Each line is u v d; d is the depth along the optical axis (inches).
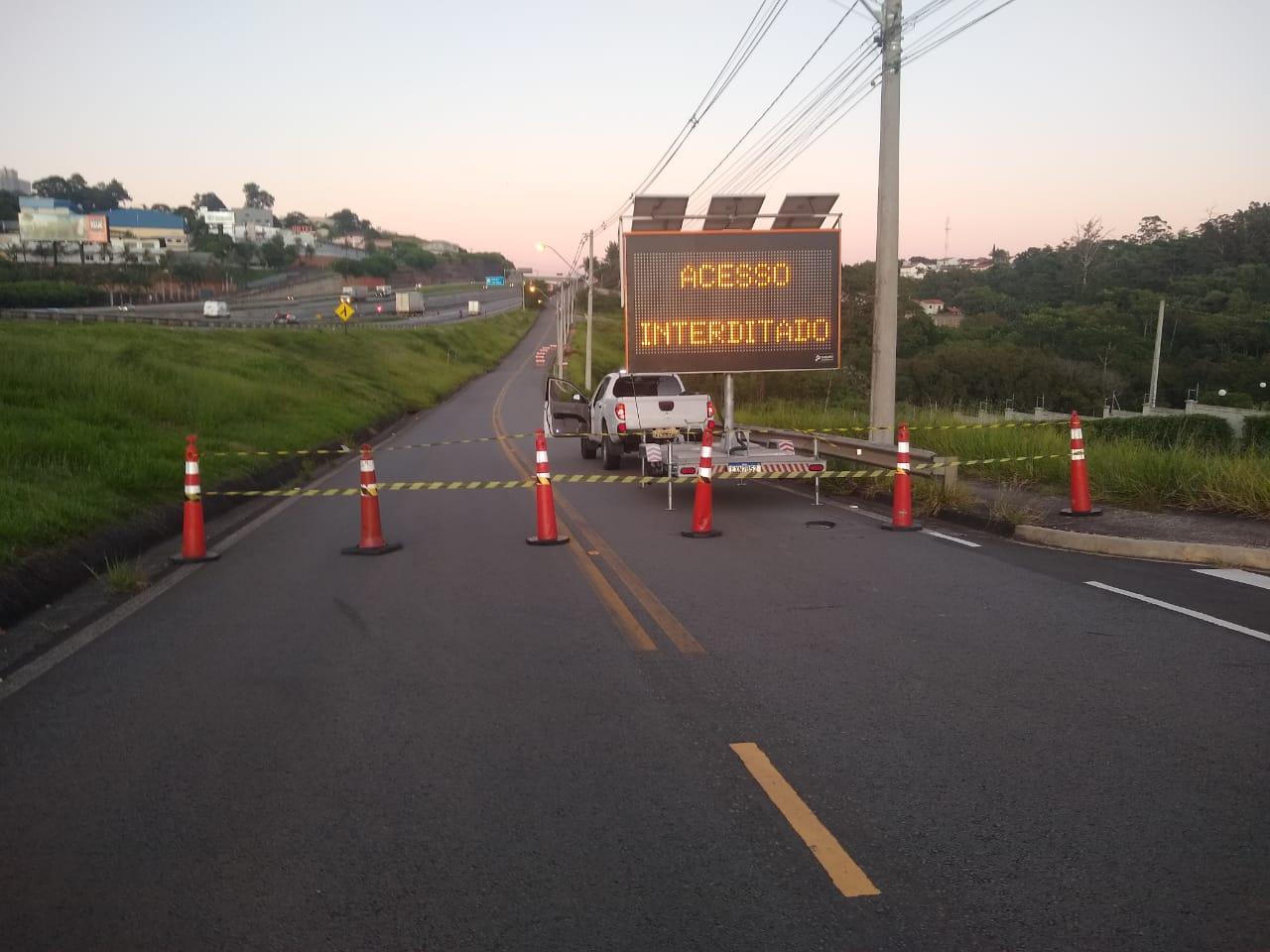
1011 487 536.1
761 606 315.6
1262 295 3580.2
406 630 295.1
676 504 569.3
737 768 187.5
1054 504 486.3
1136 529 414.6
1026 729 203.8
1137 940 127.8
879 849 154.3
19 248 5570.9
